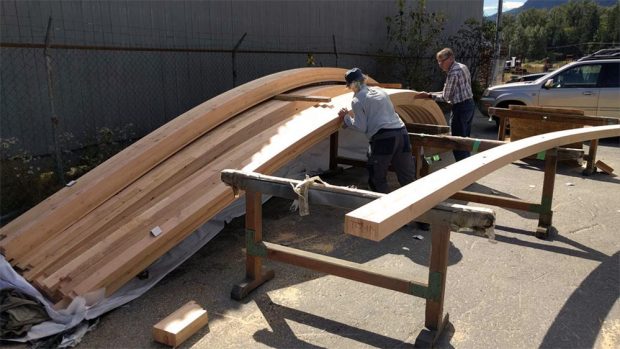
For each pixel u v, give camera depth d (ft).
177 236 12.05
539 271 12.94
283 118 17.53
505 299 11.44
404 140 16.22
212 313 10.92
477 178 10.69
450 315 10.73
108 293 10.86
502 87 37.11
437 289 9.41
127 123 23.40
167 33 24.68
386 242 15.03
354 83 15.97
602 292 11.80
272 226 16.46
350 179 22.43
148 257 11.50
